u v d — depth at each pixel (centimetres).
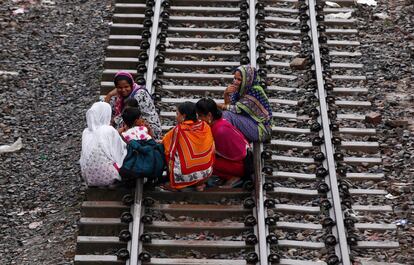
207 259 3033
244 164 3331
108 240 3080
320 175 3406
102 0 5216
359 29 4500
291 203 3316
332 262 2991
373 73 4144
